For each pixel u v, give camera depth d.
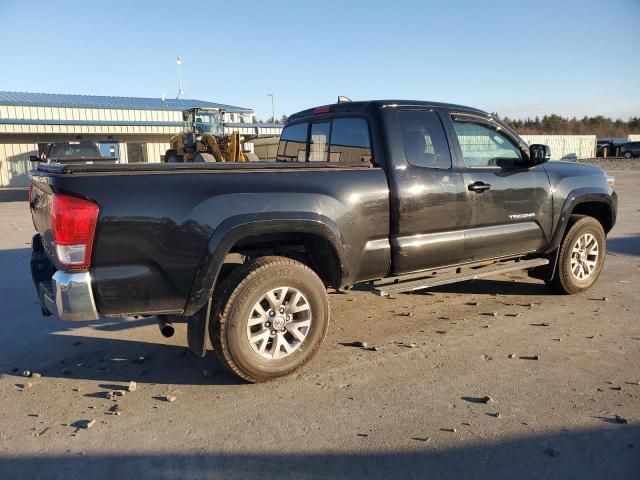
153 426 3.53
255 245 4.52
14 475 3.03
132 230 3.63
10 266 8.34
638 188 20.69
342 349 4.78
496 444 3.23
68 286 3.54
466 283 6.93
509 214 5.45
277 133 36.59
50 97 36.41
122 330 5.46
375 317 5.64
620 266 7.78
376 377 4.19
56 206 3.48
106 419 3.63
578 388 3.94
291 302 4.20
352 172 4.44
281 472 3.01
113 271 3.64
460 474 2.96
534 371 4.25
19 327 5.55
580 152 52.69
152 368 4.49
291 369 4.21
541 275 6.25
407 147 4.76
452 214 4.98
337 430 3.42
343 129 5.12
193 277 3.83
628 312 5.66
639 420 3.48
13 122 28.61
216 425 3.52
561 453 3.13
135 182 3.64
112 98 40.31
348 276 4.47
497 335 5.05
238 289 3.95
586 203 6.61
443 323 5.42
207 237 3.81
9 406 3.85
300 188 4.15
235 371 4.04
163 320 4.17
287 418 3.59
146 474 3.02
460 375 4.19
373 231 4.54
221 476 2.99
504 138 5.54
